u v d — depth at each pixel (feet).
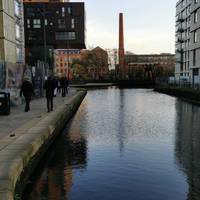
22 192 25.27
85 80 295.69
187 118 66.69
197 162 32.96
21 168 25.21
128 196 24.27
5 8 124.47
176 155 35.65
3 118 49.85
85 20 250.37
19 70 72.84
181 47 262.47
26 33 227.40
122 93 170.71
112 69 359.05
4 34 122.01
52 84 58.59
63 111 58.39
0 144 30.94
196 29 185.78
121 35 332.39
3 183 20.16
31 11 227.40
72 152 37.45
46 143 37.73
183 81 167.32
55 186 26.63
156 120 63.41
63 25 229.86
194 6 186.19
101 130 51.60
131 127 54.60
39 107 66.80
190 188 25.85
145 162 33.01
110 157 35.01
